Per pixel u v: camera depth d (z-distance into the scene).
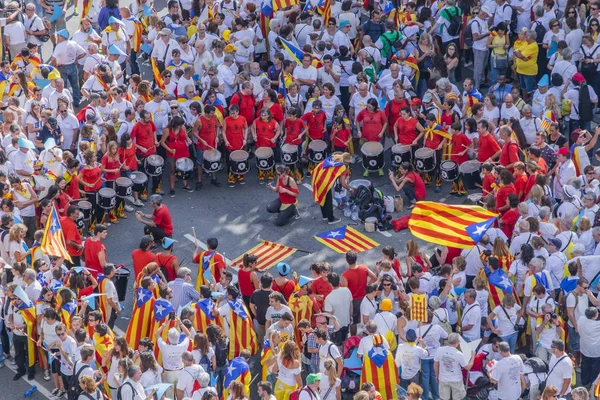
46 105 51.12
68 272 38.88
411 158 49.75
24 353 37.50
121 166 47.16
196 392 32.34
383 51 56.38
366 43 55.28
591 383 36.91
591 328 35.88
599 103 55.81
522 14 57.38
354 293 38.50
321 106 50.03
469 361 34.62
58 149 45.31
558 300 38.69
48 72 51.97
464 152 48.59
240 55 56.59
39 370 38.31
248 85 50.66
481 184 48.91
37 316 36.53
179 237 46.53
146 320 36.84
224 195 50.12
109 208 46.00
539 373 34.44
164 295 36.69
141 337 36.91
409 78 54.09
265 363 35.09
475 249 39.34
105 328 35.16
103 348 35.06
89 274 38.31
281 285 38.00
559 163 45.62
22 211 44.03
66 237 41.56
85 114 49.50
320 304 37.53
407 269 39.81
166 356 34.31
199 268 40.00
